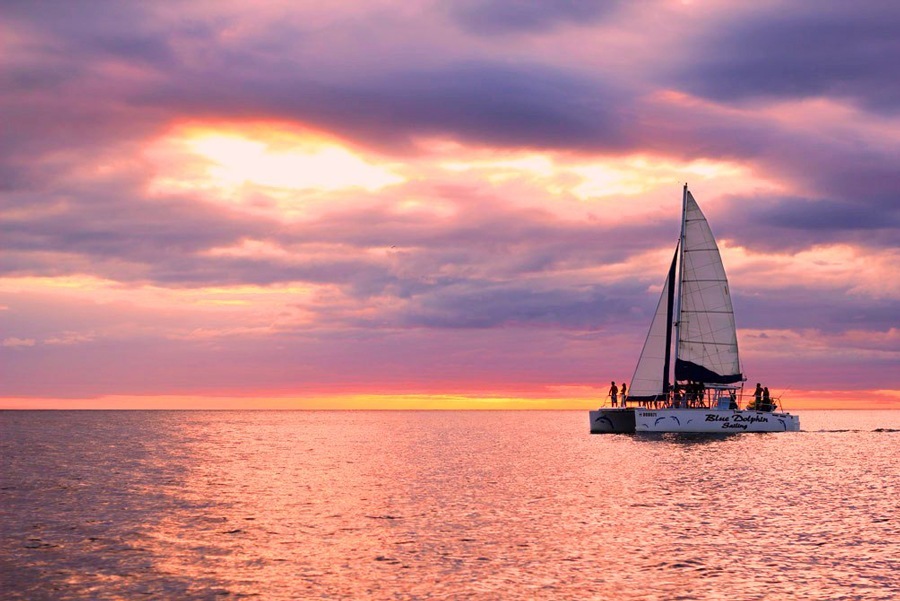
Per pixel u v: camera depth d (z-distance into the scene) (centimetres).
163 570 2373
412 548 2650
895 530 2975
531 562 2459
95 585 2219
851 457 6159
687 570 2369
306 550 2623
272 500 3750
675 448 6756
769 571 2362
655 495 3881
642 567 2402
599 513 3338
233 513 3359
